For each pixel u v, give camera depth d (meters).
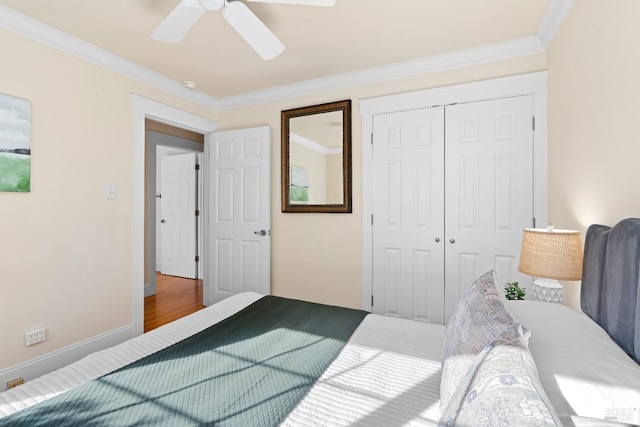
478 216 2.51
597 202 1.47
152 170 4.28
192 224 5.09
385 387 1.02
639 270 0.91
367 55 2.55
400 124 2.76
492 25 2.13
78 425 0.82
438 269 2.64
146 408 0.89
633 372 0.76
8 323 1.97
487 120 2.47
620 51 1.26
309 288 3.17
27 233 2.05
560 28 1.99
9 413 0.89
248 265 3.38
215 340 1.37
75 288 2.32
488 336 0.79
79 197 2.34
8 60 1.96
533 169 2.34
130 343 1.34
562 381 0.74
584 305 1.35
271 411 0.89
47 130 2.15
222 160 3.51
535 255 1.58
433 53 2.53
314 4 1.46
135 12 1.98
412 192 2.73
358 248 2.95
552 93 2.18
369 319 1.66
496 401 0.56
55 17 2.02
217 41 2.32
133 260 2.73
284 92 3.23
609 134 1.35
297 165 3.20
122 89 2.65
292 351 1.27
